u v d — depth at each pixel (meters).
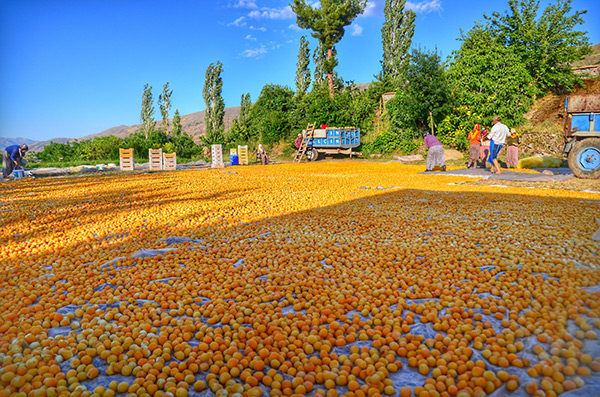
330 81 33.41
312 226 6.33
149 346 2.74
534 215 6.53
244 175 16.70
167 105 43.94
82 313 3.29
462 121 21.67
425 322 2.99
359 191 10.73
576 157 10.84
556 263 3.94
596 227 5.46
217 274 4.13
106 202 9.52
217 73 42.28
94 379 2.44
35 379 2.35
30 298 3.60
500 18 22.17
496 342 2.61
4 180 15.60
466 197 8.86
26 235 6.28
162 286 3.80
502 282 3.55
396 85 27.56
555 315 2.81
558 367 2.25
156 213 7.79
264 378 2.37
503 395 2.16
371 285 3.71
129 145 31.42
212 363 2.58
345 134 24.14
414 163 20.38
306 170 18.88
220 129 41.00
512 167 15.52
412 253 4.72
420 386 2.30
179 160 31.52
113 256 4.97
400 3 31.02
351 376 2.36
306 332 2.87
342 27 32.97
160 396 2.21
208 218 7.27
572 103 10.98
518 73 20.44
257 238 5.67
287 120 31.23
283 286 3.75
